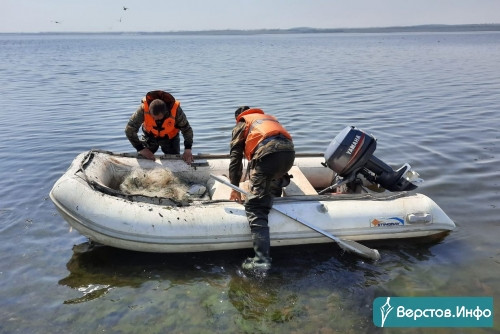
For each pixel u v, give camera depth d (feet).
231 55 126.41
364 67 77.66
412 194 14.51
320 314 10.82
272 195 13.48
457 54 114.83
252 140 12.93
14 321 10.49
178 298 11.40
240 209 13.32
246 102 39.86
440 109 35.35
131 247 12.97
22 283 11.96
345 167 14.51
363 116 33.09
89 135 27.94
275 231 13.14
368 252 12.75
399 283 12.06
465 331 10.19
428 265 12.91
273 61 97.40
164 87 51.03
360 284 12.02
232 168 13.56
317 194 14.33
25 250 13.60
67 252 13.55
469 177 19.51
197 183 16.51
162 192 14.62
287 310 10.96
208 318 10.65
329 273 12.53
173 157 16.84
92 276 12.33
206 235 12.80
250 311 10.91
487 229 14.90
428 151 23.48
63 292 11.61
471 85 50.01
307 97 42.63
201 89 49.14
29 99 42.60
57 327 10.32
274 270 12.64
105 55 128.26
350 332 10.21
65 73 68.80
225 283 12.05
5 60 101.09
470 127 28.81
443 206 16.67
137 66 84.33
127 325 10.40
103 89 49.80
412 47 169.37
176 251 13.09
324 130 28.73
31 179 19.60
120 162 16.19
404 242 14.17
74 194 12.85
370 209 13.73
